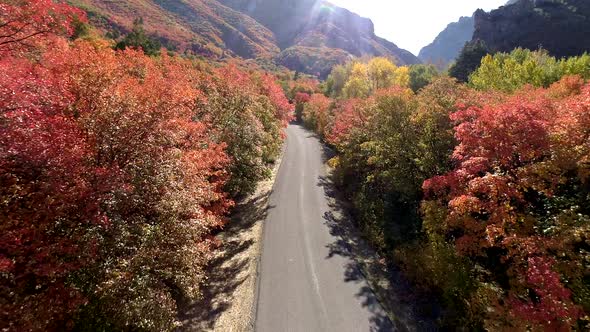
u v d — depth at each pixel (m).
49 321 7.70
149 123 11.40
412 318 13.91
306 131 60.78
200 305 14.33
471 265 13.78
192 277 11.53
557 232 10.09
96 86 11.67
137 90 12.87
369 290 15.73
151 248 10.09
